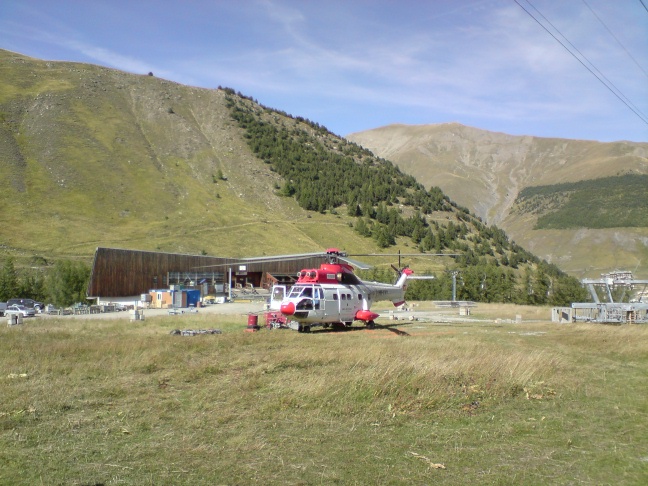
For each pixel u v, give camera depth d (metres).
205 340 19.97
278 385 11.26
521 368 12.95
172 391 10.98
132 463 6.92
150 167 144.50
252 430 8.31
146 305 55.53
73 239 96.62
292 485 6.29
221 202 136.88
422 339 20.17
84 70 198.25
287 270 81.62
